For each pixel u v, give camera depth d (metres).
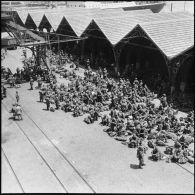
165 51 37.91
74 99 36.78
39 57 50.66
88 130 30.94
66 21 60.25
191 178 22.69
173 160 24.98
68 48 62.97
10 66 56.72
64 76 48.19
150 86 42.34
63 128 31.48
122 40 44.97
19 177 22.61
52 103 38.94
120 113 32.59
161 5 88.50
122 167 24.19
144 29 40.78
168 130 29.45
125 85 39.53
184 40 40.69
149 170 23.73
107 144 27.97
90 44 58.72
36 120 33.62
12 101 39.75
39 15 75.38
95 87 41.38
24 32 49.72
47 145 27.89
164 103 35.00
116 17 53.53
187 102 37.03
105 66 52.97
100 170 23.81
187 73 40.22
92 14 65.75
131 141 27.23
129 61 50.00
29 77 48.75
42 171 23.66
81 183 22.14
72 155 26.12
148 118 30.91
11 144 27.70
